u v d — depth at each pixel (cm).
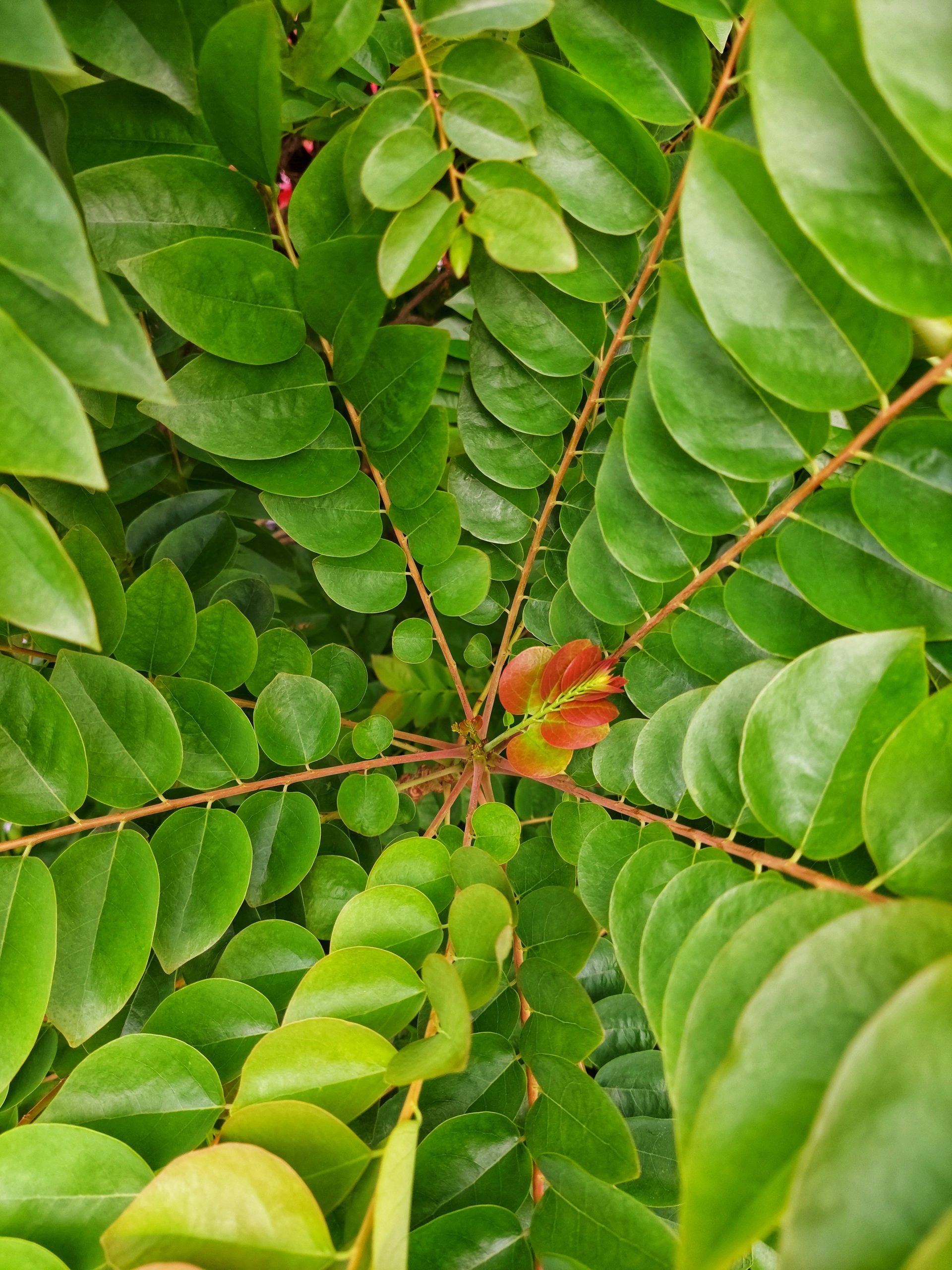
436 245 19
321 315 21
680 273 18
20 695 21
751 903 18
